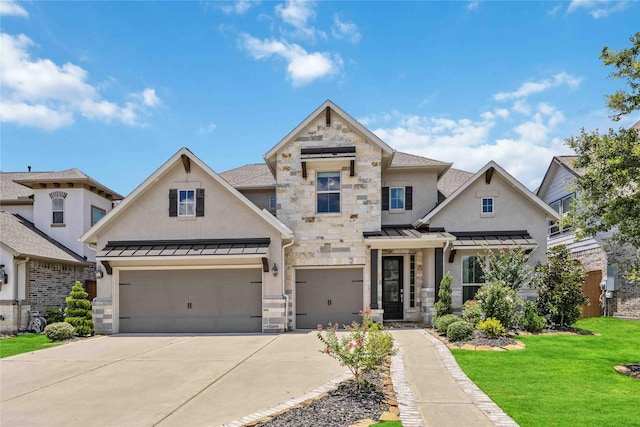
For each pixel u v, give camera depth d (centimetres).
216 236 1689
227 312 1681
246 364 1076
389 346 891
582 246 2272
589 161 1013
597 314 1966
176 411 732
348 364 808
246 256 1580
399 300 1892
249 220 1688
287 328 1698
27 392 872
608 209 982
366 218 1759
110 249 1667
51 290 2070
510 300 1433
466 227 1773
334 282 1767
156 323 1692
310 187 1781
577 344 1262
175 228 1700
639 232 937
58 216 2358
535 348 1205
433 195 1948
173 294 1698
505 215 1772
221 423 665
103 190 2531
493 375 927
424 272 1831
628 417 667
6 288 1838
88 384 924
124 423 682
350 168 1766
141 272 1709
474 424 636
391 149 1752
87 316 1625
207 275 1697
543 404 732
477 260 1736
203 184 1708
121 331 1692
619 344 1264
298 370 1000
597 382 873
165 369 1045
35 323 1842
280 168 1794
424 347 1240
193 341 1456
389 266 1908
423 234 1716
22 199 2408
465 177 2245
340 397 768
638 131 1012
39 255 1938
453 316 1466
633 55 963
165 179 1719
